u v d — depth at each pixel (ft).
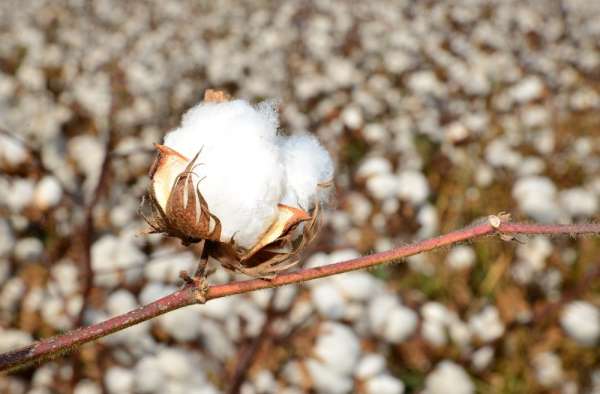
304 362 2.84
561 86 7.29
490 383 3.62
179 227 1.46
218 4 10.23
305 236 1.50
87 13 9.52
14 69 7.39
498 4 10.28
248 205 1.46
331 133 4.88
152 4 9.95
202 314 2.97
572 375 3.77
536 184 4.76
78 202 3.48
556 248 4.34
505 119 6.22
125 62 6.88
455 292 4.15
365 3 10.05
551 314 3.72
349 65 6.86
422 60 7.39
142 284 3.20
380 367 2.97
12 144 3.21
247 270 1.47
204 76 6.61
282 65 7.27
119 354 2.97
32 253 3.38
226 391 2.80
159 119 5.43
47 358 1.43
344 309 2.98
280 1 10.30
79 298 3.23
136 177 4.33
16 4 9.66
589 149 5.71
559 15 10.47
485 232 1.48
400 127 5.61
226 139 1.47
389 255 1.48
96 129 5.13
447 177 5.23
